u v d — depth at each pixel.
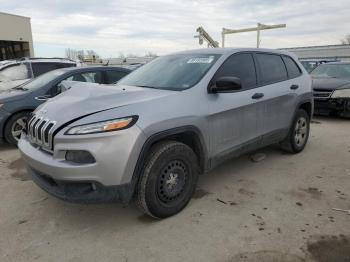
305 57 29.98
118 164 2.93
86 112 3.09
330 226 3.26
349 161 5.24
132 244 3.02
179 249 2.93
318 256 2.80
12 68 8.98
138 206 3.27
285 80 5.04
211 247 2.95
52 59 9.59
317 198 3.89
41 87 6.37
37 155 3.20
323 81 8.96
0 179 4.59
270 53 4.96
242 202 3.80
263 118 4.52
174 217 3.46
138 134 3.00
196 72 3.93
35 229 3.29
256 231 3.18
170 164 3.33
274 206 3.69
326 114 8.90
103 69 7.34
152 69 4.44
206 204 3.75
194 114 3.50
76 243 3.05
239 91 4.14
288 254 2.83
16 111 6.02
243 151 4.34
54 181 3.13
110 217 3.51
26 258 2.84
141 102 3.24
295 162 5.17
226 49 4.36
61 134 2.98
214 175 4.64
